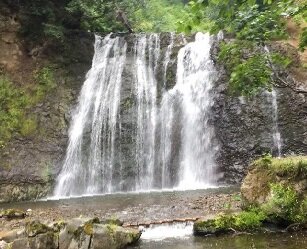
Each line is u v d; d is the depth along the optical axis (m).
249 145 15.76
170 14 28.98
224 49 6.23
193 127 16.84
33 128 16.28
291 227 8.09
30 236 7.63
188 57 18.06
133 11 24.58
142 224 8.92
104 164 16.72
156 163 16.81
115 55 19.17
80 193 16.00
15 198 14.67
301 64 16.41
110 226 7.90
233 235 8.05
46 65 17.84
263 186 8.81
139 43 19.16
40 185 15.20
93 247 7.55
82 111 17.52
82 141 16.89
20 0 18.05
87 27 19.81
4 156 15.32
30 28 18.05
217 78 16.80
